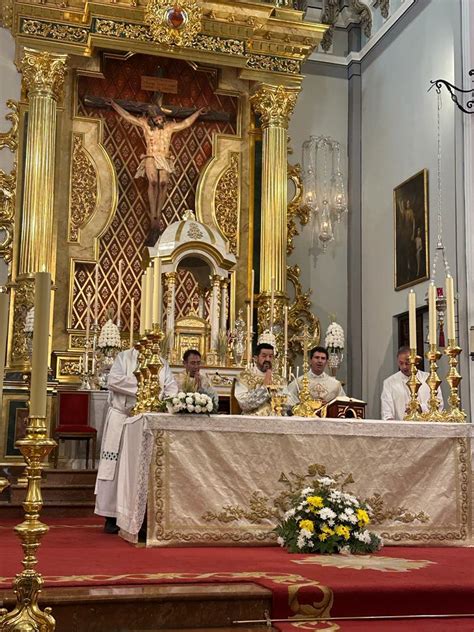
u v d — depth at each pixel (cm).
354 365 1430
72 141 1358
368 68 1488
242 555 587
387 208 1382
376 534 661
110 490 770
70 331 1305
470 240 1117
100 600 411
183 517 634
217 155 1420
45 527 319
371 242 1432
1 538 727
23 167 1309
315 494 633
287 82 1402
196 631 416
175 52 1324
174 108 1390
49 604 403
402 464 688
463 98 1159
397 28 1391
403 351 866
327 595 445
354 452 678
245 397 754
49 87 1292
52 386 1200
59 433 1106
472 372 1080
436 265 1207
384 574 497
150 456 632
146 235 1373
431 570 520
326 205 1472
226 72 1432
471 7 1157
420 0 1314
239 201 1416
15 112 1340
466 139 1145
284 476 658
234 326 1339
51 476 1040
